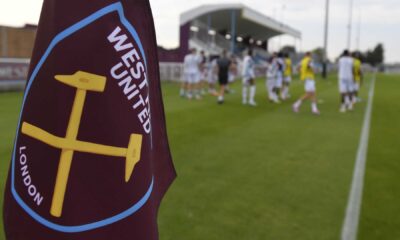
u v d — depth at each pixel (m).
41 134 1.03
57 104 1.01
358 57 13.41
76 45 1.00
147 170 1.12
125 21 1.04
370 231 3.33
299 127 8.19
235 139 6.75
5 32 12.78
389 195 4.21
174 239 3.04
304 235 3.19
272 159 5.53
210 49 30.70
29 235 1.05
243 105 11.63
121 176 1.06
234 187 4.29
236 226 3.32
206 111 10.00
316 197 4.07
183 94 13.80
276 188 4.31
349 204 3.91
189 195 4.00
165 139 1.30
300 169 5.07
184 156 5.47
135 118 1.07
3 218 1.09
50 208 1.02
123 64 1.04
